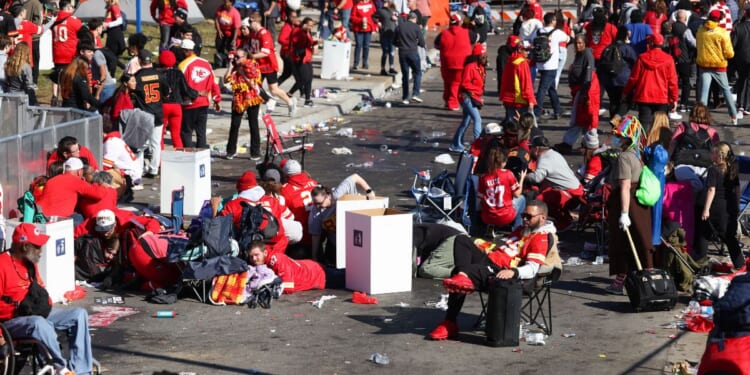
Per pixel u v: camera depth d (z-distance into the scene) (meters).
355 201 17.02
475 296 15.77
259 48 29.67
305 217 17.45
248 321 14.56
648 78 25.44
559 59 31.89
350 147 27.16
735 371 10.39
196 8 43.94
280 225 16.39
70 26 29.73
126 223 16.42
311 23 31.52
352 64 40.16
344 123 30.62
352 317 14.75
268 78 29.78
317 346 13.49
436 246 16.88
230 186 22.88
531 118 19.97
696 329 14.01
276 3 44.09
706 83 29.66
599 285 16.23
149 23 42.97
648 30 32.34
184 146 24.81
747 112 31.56
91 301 15.41
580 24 44.22
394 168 24.72
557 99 31.50
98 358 13.00
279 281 15.59
